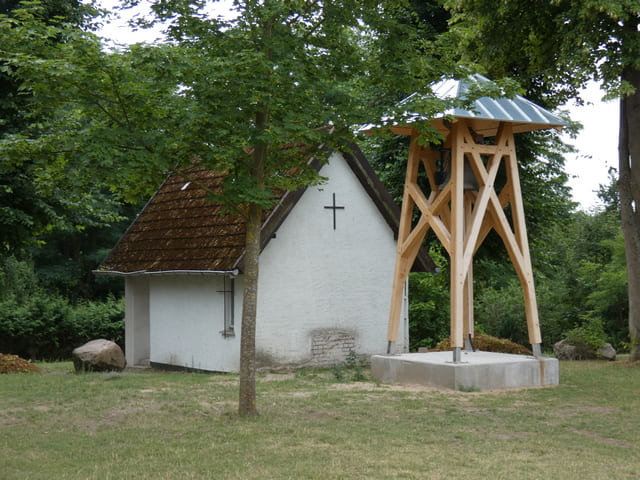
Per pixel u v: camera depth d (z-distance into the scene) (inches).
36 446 375.6
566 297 1312.7
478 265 1067.9
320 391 544.7
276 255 714.2
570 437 400.2
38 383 589.3
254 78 394.0
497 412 468.1
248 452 358.9
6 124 753.0
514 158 608.1
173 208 826.8
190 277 756.6
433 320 1108.5
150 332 812.0
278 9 397.7
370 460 344.2
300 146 555.8
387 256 791.7
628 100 753.0
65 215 828.0
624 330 1186.6
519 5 780.6
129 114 404.2
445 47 470.0
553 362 591.2
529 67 834.2
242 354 446.6
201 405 480.7
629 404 500.4
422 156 630.5
